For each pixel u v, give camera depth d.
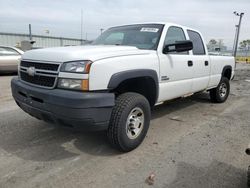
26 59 3.56
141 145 3.81
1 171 3.01
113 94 3.13
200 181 2.89
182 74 4.61
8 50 11.38
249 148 2.55
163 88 4.14
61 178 2.89
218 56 6.24
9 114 5.24
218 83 6.39
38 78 3.31
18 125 4.55
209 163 3.31
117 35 4.73
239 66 26.17
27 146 3.70
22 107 3.65
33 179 2.86
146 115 3.71
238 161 3.38
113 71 3.16
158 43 4.12
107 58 3.16
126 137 3.42
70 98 2.88
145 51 3.85
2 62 11.01
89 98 2.91
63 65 3.05
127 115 3.35
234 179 2.95
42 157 3.38
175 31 4.68
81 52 3.15
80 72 2.95
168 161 3.33
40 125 4.55
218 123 5.00
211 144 3.93
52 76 3.11
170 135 4.27
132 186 2.77
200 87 5.44
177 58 4.44
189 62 4.81
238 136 4.30
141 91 3.99
